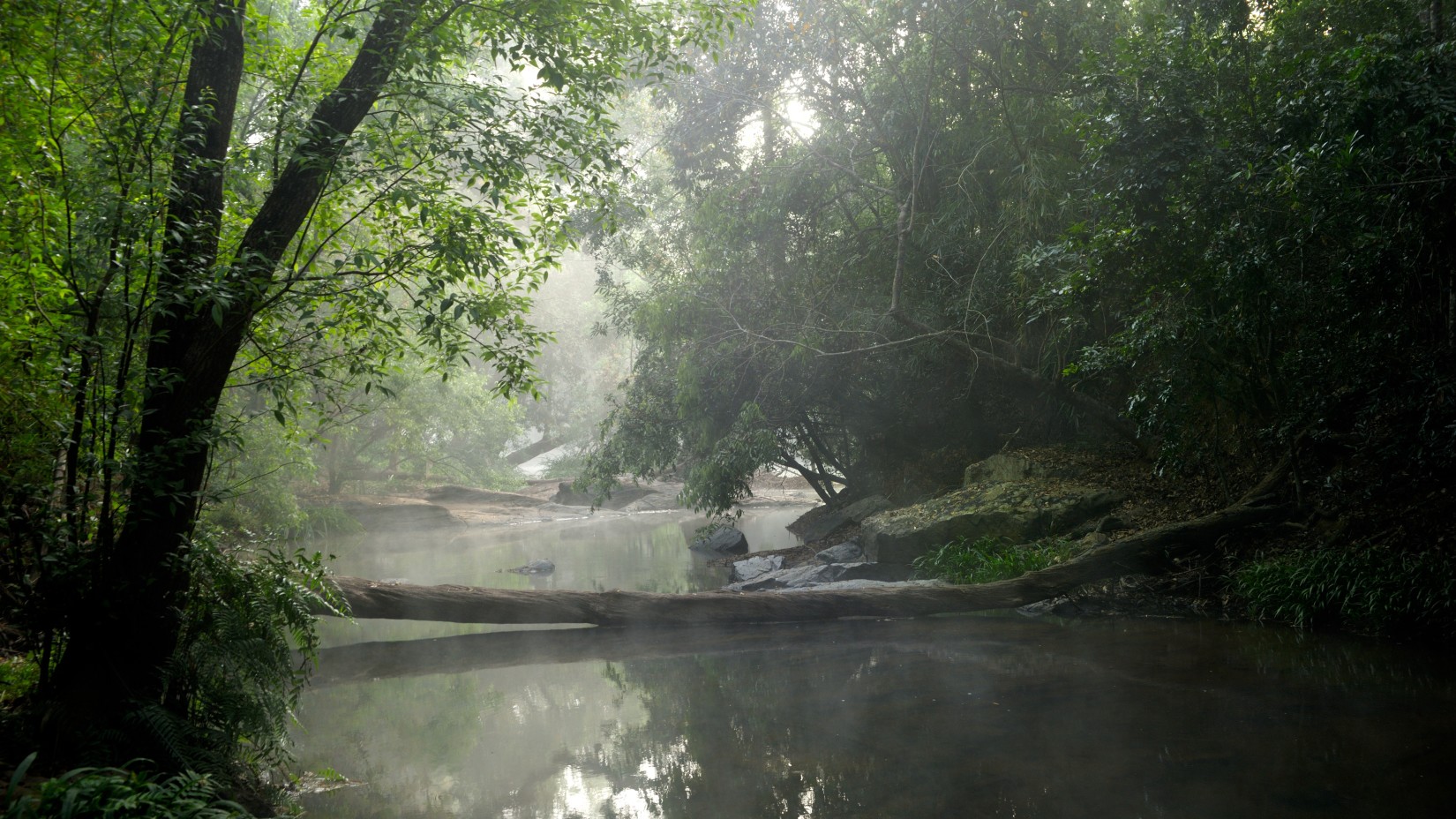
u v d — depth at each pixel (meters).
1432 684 7.13
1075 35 13.60
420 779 6.14
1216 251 8.70
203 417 5.27
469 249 5.93
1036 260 11.23
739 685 8.49
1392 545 9.55
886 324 15.58
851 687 8.15
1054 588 11.29
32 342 5.08
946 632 10.41
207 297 4.80
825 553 15.27
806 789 5.65
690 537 22.92
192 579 5.52
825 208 16.86
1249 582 10.31
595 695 8.37
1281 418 10.72
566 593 11.57
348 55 6.57
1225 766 5.59
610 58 6.80
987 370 16.38
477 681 9.11
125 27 4.93
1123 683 7.68
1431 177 7.17
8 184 5.03
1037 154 13.18
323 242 5.99
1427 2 9.94
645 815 5.38
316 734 7.30
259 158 5.84
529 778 6.14
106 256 5.05
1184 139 8.98
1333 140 7.41
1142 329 9.48
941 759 6.04
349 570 17.12
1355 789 5.13
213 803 4.36
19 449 5.16
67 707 4.73
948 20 13.74
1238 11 10.82
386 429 29.39
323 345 6.52
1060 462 14.46
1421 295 9.41
